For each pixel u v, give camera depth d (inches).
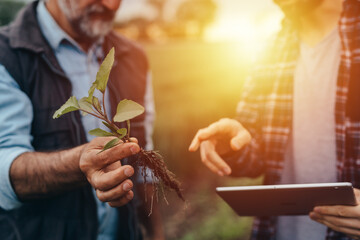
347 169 52.5
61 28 59.3
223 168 53.8
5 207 48.0
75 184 43.1
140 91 68.4
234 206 50.6
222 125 54.7
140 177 68.6
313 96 58.6
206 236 143.2
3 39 52.8
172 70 244.2
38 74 54.1
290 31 62.1
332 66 56.5
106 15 59.8
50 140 54.2
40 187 43.8
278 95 62.6
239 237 142.8
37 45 54.6
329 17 56.7
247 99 68.4
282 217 62.0
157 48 267.3
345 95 52.4
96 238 56.8
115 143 32.5
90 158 36.0
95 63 63.6
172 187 39.4
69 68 59.6
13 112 49.7
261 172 66.4
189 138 225.0
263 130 65.2
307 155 59.1
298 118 60.5
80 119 56.9
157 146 207.0
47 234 53.6
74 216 55.3
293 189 41.8
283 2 56.4
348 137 52.0
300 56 61.6
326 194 41.1
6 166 44.9
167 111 223.3
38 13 59.6
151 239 70.2
